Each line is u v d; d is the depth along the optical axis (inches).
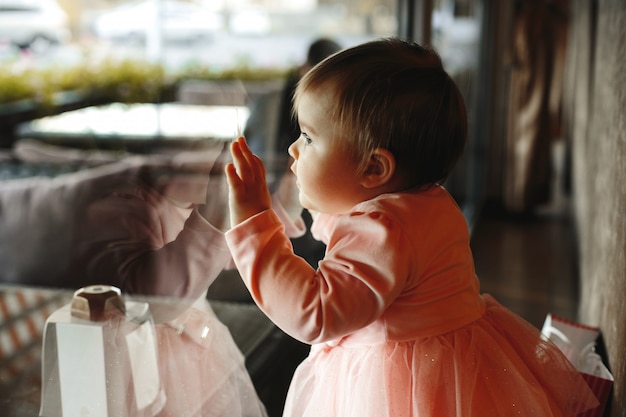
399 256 33.6
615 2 70.3
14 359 46.4
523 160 194.5
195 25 175.8
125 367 41.4
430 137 35.8
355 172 36.2
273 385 49.3
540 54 190.1
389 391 35.3
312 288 33.4
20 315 48.7
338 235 35.2
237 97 100.6
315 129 36.1
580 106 161.3
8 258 53.3
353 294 33.1
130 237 47.4
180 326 44.1
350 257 33.9
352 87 34.8
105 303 42.4
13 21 139.9
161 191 48.7
